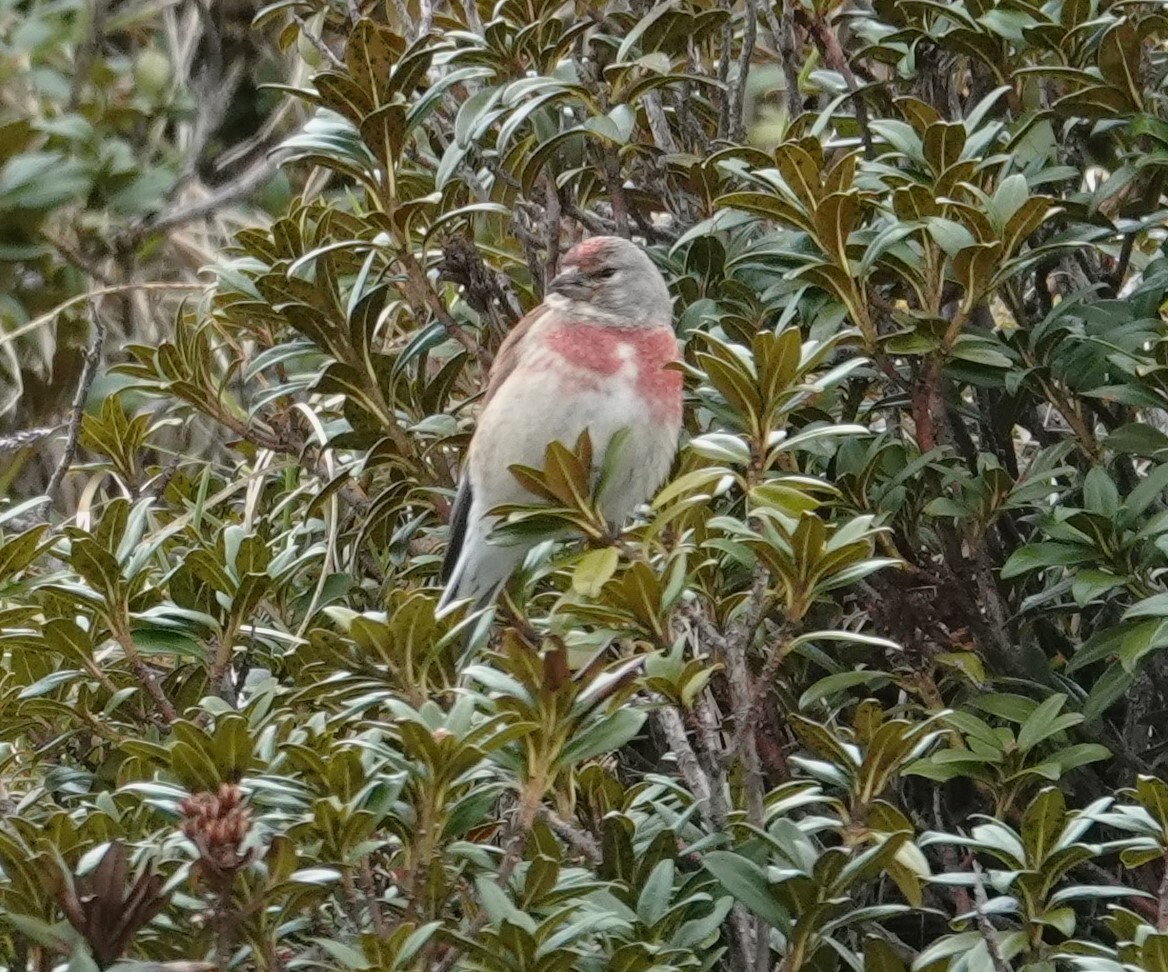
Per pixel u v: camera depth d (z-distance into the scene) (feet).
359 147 23.40
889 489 22.62
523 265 29.37
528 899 16.16
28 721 21.17
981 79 26.08
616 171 26.30
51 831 16.08
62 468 24.77
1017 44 24.45
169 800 15.85
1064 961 18.63
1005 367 22.50
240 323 27.17
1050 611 23.68
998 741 20.38
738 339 23.82
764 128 32.89
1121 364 22.35
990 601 22.91
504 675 16.08
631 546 18.28
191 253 40.01
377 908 16.34
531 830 17.40
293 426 27.96
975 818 22.15
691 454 24.25
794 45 26.61
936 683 23.61
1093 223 23.25
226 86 40.75
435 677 19.44
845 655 23.76
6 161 38.40
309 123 24.00
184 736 15.74
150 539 23.45
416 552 27.37
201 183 41.24
